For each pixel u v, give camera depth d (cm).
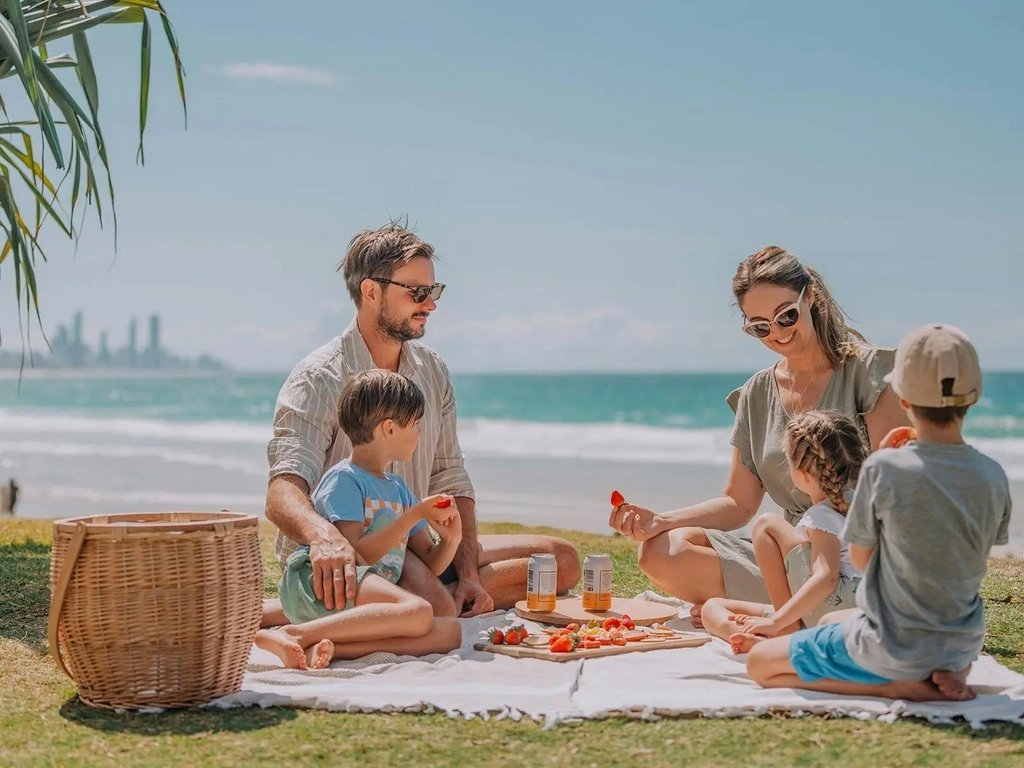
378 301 424
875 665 273
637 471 2112
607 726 263
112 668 282
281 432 407
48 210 473
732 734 255
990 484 269
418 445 436
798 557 353
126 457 2458
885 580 274
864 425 395
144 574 281
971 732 252
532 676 315
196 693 287
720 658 337
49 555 559
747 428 423
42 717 278
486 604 411
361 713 278
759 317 398
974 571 270
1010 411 4012
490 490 1819
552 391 6506
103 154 489
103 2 522
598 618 386
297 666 322
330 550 351
